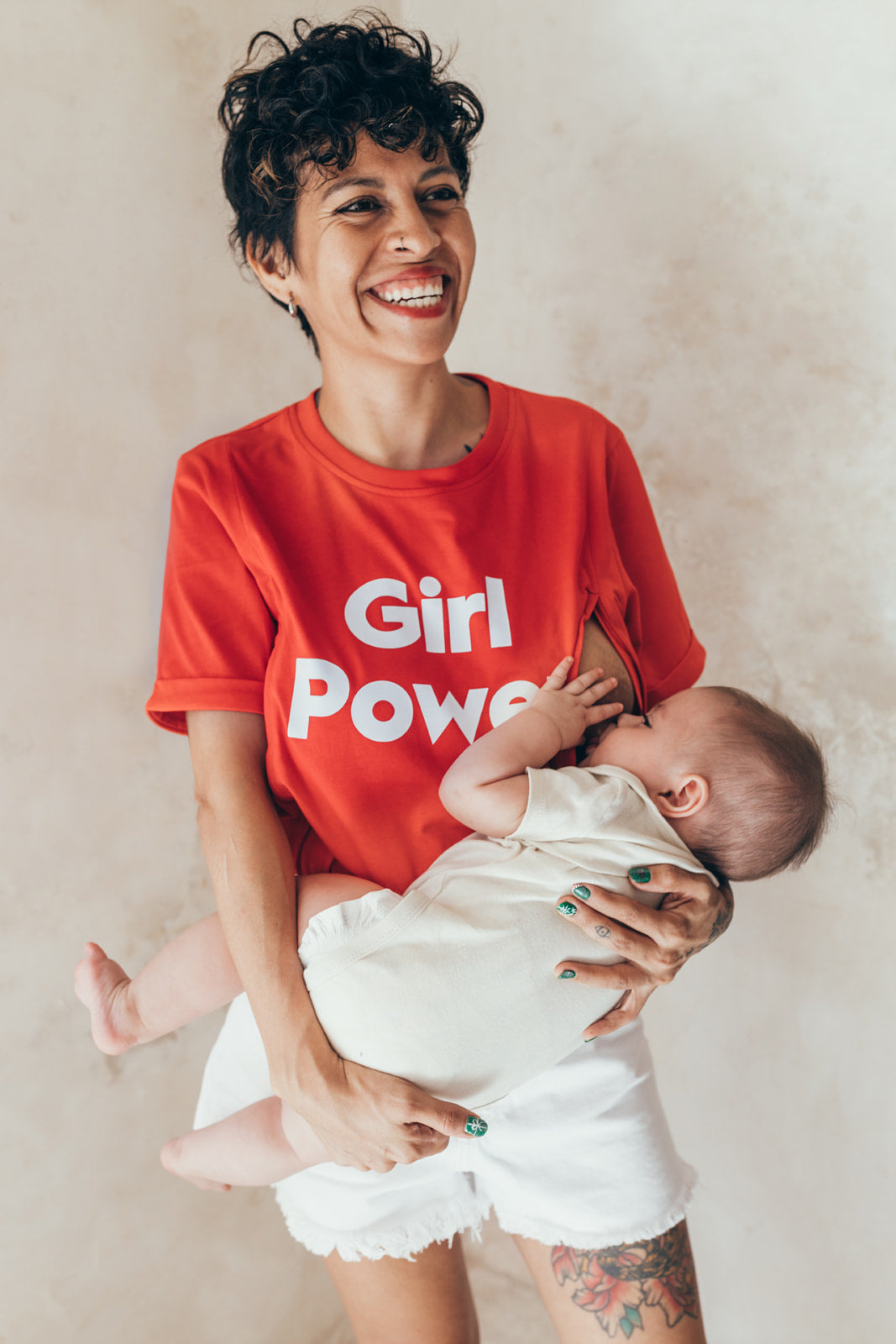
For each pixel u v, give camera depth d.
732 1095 1.74
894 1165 1.54
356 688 1.12
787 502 1.58
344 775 1.12
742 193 1.56
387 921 1.03
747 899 1.68
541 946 1.04
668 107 1.63
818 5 1.44
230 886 1.09
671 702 1.20
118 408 1.58
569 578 1.21
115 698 1.59
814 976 1.61
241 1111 1.17
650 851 1.09
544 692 1.14
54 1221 1.53
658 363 1.71
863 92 1.42
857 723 1.54
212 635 1.14
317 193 1.09
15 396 1.45
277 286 1.24
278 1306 1.86
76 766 1.54
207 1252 1.74
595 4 1.69
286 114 1.07
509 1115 1.12
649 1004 1.85
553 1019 1.05
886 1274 1.56
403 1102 0.97
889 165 1.41
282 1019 1.03
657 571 1.40
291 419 1.25
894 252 1.42
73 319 1.52
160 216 1.62
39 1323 1.51
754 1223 1.73
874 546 1.50
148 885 1.64
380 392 1.18
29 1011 1.50
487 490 1.22
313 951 1.04
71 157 1.50
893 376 1.45
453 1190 1.19
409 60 1.12
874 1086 1.55
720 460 1.65
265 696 1.14
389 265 1.09
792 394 1.55
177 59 1.63
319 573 1.16
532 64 1.81
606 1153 1.13
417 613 1.16
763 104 1.52
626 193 1.71
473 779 1.08
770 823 1.13
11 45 1.42
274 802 1.19
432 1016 1.00
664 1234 1.15
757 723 1.16
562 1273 1.18
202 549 1.17
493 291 1.96
